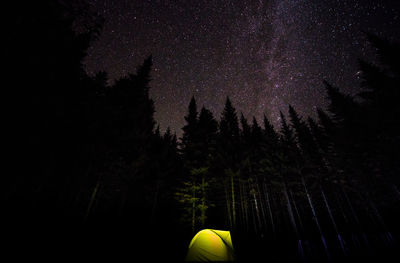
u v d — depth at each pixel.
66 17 4.41
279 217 24.11
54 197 9.61
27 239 6.48
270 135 26.58
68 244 7.44
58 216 9.46
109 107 10.47
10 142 4.61
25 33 3.98
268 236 18.33
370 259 10.79
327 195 20.69
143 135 15.54
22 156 5.05
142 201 17.67
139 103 17.47
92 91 7.95
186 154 20.06
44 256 5.98
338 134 19.30
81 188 11.50
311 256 12.01
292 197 20.31
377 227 16.78
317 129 25.23
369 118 16.67
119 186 14.72
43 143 5.60
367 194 16.78
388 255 10.95
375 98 15.80
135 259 7.99
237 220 22.30
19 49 4.03
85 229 10.17
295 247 14.18
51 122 5.66
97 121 9.06
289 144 22.16
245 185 21.61
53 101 5.45
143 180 16.86
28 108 4.71
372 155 16.36
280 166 20.73
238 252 12.13
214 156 21.16
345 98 19.56
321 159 21.14
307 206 21.30
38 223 7.76
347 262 10.88
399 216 16.66
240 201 21.20
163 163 19.62
